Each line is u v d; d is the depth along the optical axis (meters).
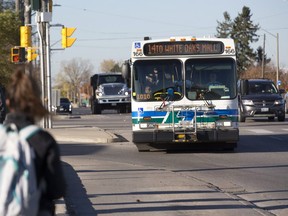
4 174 6.49
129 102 81.00
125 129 46.97
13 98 6.97
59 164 6.85
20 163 6.53
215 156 29.52
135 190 19.59
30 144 6.67
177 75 29.83
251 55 187.62
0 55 72.25
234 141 29.91
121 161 27.92
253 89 55.03
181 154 30.47
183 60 29.83
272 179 22.42
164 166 26.17
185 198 18.19
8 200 6.46
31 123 7.03
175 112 29.53
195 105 29.56
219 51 29.91
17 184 6.52
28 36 41.81
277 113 53.25
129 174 23.12
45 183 6.84
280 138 38.69
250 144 35.28
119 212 16.30
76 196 18.55
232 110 29.61
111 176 22.64
